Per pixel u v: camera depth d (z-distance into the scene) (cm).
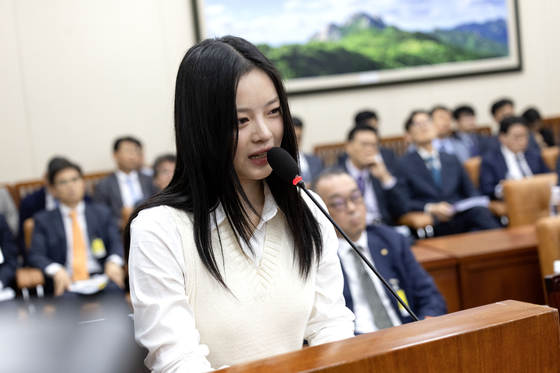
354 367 73
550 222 228
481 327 80
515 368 81
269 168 100
